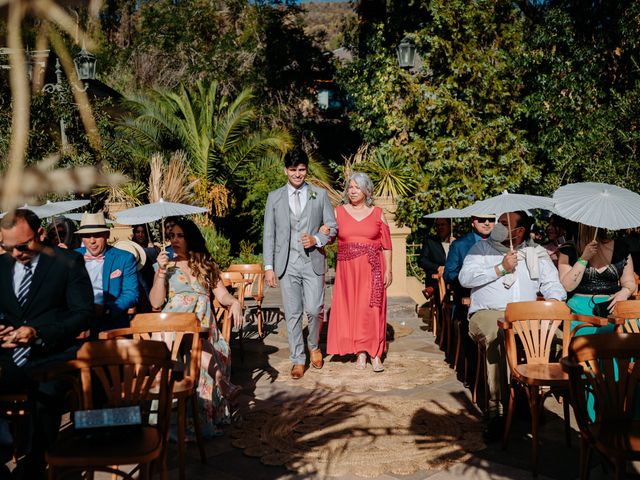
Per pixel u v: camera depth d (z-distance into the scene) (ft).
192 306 16.42
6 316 13.91
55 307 14.08
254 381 21.39
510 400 14.83
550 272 17.01
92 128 2.89
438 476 13.46
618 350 11.34
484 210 16.48
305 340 28.50
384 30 57.93
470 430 16.25
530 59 44.09
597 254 17.76
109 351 11.32
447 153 44.14
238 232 67.26
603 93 41.96
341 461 14.26
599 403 11.28
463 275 17.35
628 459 10.07
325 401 18.92
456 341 23.41
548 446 15.14
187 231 16.70
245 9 88.02
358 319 22.18
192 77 81.30
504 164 43.80
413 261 40.42
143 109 63.36
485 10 45.34
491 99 45.11
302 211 21.59
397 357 24.70
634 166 35.55
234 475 13.75
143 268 21.44
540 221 41.70
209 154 62.49
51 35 2.69
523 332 15.83
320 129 88.43
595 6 44.09
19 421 13.75
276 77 86.38
